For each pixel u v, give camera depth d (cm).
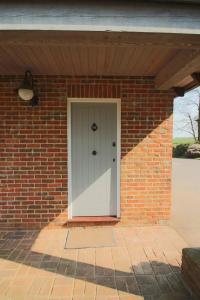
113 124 487
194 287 284
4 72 435
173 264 350
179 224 498
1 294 287
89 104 481
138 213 484
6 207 468
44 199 471
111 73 446
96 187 495
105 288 297
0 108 456
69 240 426
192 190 847
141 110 470
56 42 238
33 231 465
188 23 218
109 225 482
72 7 213
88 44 245
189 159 2031
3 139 460
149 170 479
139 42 241
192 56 284
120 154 476
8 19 212
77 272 330
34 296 284
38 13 212
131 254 378
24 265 348
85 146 488
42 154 466
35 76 455
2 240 428
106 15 214
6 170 464
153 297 281
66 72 438
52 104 461
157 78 445
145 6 215
